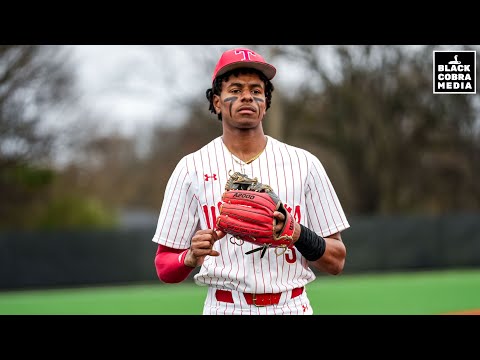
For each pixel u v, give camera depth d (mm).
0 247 45406
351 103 78188
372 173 82000
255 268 9062
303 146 81750
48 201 72562
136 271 48188
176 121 86188
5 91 64562
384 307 28656
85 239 47281
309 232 8844
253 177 9352
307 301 9594
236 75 9336
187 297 33938
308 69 75688
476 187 81000
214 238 8781
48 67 66188
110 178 113812
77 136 71750
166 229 9633
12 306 31250
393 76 76688
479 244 52000
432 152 80438
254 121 9336
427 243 51906
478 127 78000
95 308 29828
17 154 67188
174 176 9727
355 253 50438
